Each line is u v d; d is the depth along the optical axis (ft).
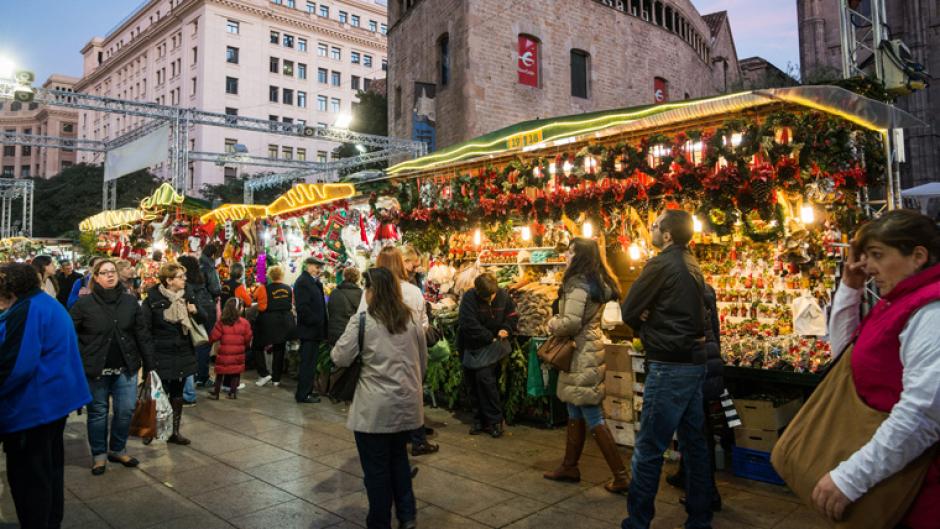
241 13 185.68
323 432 19.07
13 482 10.11
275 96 194.18
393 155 69.46
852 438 5.41
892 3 74.84
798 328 16.42
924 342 4.93
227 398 24.36
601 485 13.94
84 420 21.35
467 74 59.11
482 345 18.08
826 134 13.50
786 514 12.21
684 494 13.38
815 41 85.40
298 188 31.68
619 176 17.47
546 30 65.77
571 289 13.41
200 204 42.96
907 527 5.03
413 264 18.89
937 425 4.81
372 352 10.65
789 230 16.56
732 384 15.90
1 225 97.35
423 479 14.51
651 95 78.28
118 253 42.47
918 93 73.00
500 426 18.19
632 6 77.51
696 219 17.40
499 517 12.20
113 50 243.81
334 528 11.77
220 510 12.74
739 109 15.37
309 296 23.57
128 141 64.95
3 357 9.78
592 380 13.33
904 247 5.39
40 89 50.24
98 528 11.88
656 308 10.49
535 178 20.04
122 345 15.37
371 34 216.13
